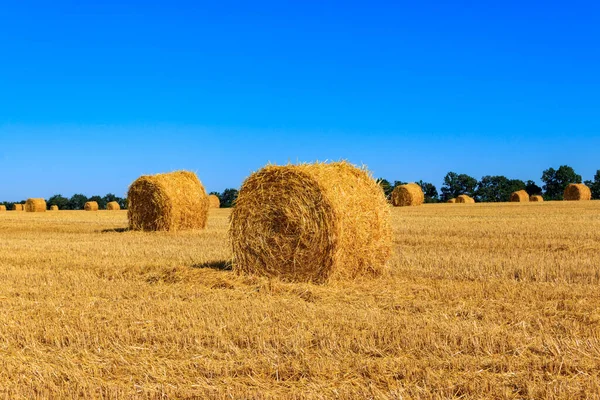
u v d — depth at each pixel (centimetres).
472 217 3322
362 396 609
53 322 911
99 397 625
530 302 1011
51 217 4234
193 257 1678
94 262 1579
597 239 2020
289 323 880
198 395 622
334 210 1288
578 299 1020
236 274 1379
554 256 1585
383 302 1047
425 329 812
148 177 2639
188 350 766
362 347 751
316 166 1366
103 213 5109
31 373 691
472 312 936
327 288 1220
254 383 658
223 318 907
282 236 1346
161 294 1135
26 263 1589
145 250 1848
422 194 5309
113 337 823
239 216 1395
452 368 682
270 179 1361
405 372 662
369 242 1355
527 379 642
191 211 2678
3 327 885
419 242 1992
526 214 3547
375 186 1414
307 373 678
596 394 594
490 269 1377
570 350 725
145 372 690
